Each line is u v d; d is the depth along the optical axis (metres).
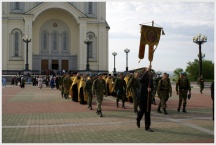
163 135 9.30
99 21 58.50
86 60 56.28
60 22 58.91
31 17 54.25
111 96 23.84
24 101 19.64
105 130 10.01
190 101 20.19
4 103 18.28
